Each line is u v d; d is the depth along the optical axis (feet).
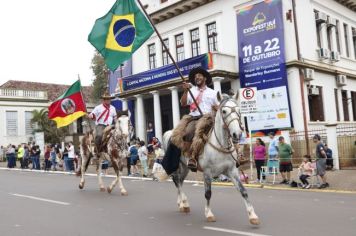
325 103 78.69
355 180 45.85
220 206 31.78
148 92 90.17
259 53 73.87
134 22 33.76
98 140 41.91
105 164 70.64
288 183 47.80
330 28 84.12
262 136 72.59
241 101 48.26
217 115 23.76
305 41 74.33
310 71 72.28
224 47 81.51
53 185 52.19
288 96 70.33
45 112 133.90
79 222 26.94
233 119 22.53
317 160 44.37
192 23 88.17
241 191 23.52
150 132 97.35
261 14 73.67
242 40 76.28
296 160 65.10
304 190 42.73
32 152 93.61
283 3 72.33
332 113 80.69
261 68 73.46
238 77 77.71
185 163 27.45
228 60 76.59
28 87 154.71
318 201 34.27
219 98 23.86
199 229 23.53
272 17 72.18
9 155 99.71
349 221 25.21
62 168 89.56
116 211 30.76
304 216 27.12
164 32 94.48
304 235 21.57
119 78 97.25
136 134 98.17
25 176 70.54
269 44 72.54
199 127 24.59
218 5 82.69
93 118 42.04
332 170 54.80
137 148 68.74
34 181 59.11
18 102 135.95
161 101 98.02
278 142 49.34
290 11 71.72
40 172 83.10
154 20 95.45
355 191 40.70
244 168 64.03
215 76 74.38
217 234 22.15
